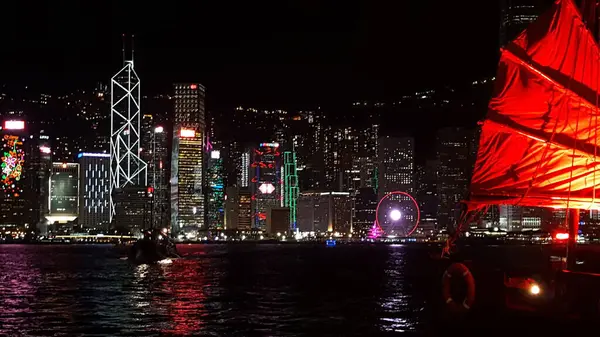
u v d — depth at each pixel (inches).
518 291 1199.6
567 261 1145.4
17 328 1649.9
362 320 1803.6
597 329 1082.7
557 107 1075.9
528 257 6875.0
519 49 1108.5
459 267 1283.2
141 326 1678.2
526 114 1095.6
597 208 1057.5
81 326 1681.8
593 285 1091.3
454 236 1232.2
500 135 1122.0
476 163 1146.0
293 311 2038.6
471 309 1257.4
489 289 1240.8
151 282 3412.9
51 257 7253.9
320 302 2343.8
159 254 6200.8
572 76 1068.5
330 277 3944.4
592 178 1058.7
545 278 1162.0
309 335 1533.0
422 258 7495.1
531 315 1179.9
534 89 1093.8
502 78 1126.4
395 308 2118.6
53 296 2571.4
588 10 1067.9
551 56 1086.4
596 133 1058.7
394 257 7859.3
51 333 1567.4
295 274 4247.0
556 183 1077.8
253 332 1584.6
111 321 1775.3
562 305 1135.6
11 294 2669.8
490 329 1232.2
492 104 1127.6
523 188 1096.2
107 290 2883.9
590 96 1057.5
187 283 3368.6
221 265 5546.3
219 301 2369.6
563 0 1082.1
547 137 1077.1
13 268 4899.1
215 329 1628.9
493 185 1123.3
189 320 1801.2
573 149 1064.2
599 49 1063.0
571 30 1079.0
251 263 6018.7
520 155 1101.7
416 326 1659.7
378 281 3555.6
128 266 5236.2
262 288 3034.0
